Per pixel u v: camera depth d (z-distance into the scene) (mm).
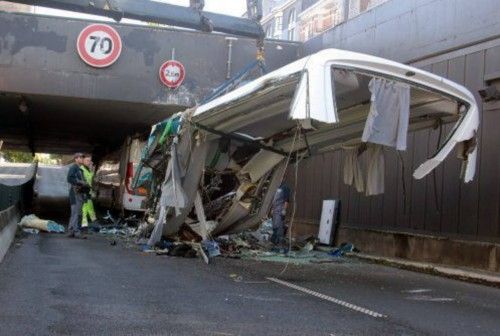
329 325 6188
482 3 11898
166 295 7512
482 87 11742
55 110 22000
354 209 15719
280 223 14859
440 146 10320
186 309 6691
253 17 15812
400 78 8742
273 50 19250
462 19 12422
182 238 13992
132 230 17312
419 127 10922
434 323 6562
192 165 12445
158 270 9852
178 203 12266
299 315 6637
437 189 12688
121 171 21906
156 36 18141
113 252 12289
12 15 17312
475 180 11734
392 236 13797
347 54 8273
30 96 18422
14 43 17328
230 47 18562
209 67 18516
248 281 9141
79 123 25484
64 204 33562
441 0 13062
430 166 9680
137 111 20656
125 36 17922
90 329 5598
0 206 12188
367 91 9250
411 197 13484
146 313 6391
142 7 14195
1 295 6988
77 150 43062
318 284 9211
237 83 14664
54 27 17484
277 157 12844
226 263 11453
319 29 22875
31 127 28891
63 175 50312
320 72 8031
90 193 15766
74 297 7086
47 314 6125
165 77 18109
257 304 7180
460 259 11812
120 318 6102
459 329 6316
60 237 15227
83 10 13734
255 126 11703
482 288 9867
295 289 8547
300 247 14766
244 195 13312
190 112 11742
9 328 5500
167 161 13438
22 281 8016
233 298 7520
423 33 13625
